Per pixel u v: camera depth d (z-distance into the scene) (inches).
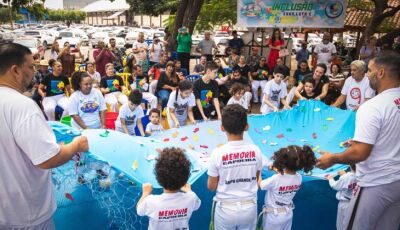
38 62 368.2
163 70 355.9
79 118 199.3
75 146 92.0
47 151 83.0
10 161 84.1
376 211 104.9
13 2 492.4
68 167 128.2
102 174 125.2
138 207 104.2
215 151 110.8
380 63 102.0
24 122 81.5
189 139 196.1
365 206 106.0
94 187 126.6
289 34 522.9
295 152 117.5
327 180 142.9
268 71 396.2
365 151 99.9
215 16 783.7
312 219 148.1
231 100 239.8
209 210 133.3
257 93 393.4
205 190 130.1
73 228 124.6
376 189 103.2
